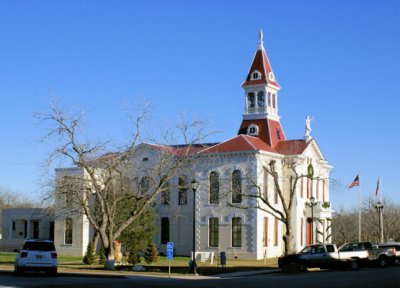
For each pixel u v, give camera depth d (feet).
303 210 249.96
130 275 136.36
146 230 196.44
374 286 100.99
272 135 254.06
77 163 160.86
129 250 191.62
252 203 228.02
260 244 227.81
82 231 246.27
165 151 183.42
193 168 223.92
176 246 241.76
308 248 161.99
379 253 171.42
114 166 167.43
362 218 380.99
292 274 146.72
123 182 178.29
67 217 239.30
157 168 182.80
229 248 231.09
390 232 378.12
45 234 264.11
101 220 167.22
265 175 233.35
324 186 274.57
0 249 270.46
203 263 191.62
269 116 256.73
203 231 237.25
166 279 125.70
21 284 99.45
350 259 161.99
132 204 186.80
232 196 232.73
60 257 231.09
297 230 242.17
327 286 101.60
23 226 272.31
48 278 119.55
